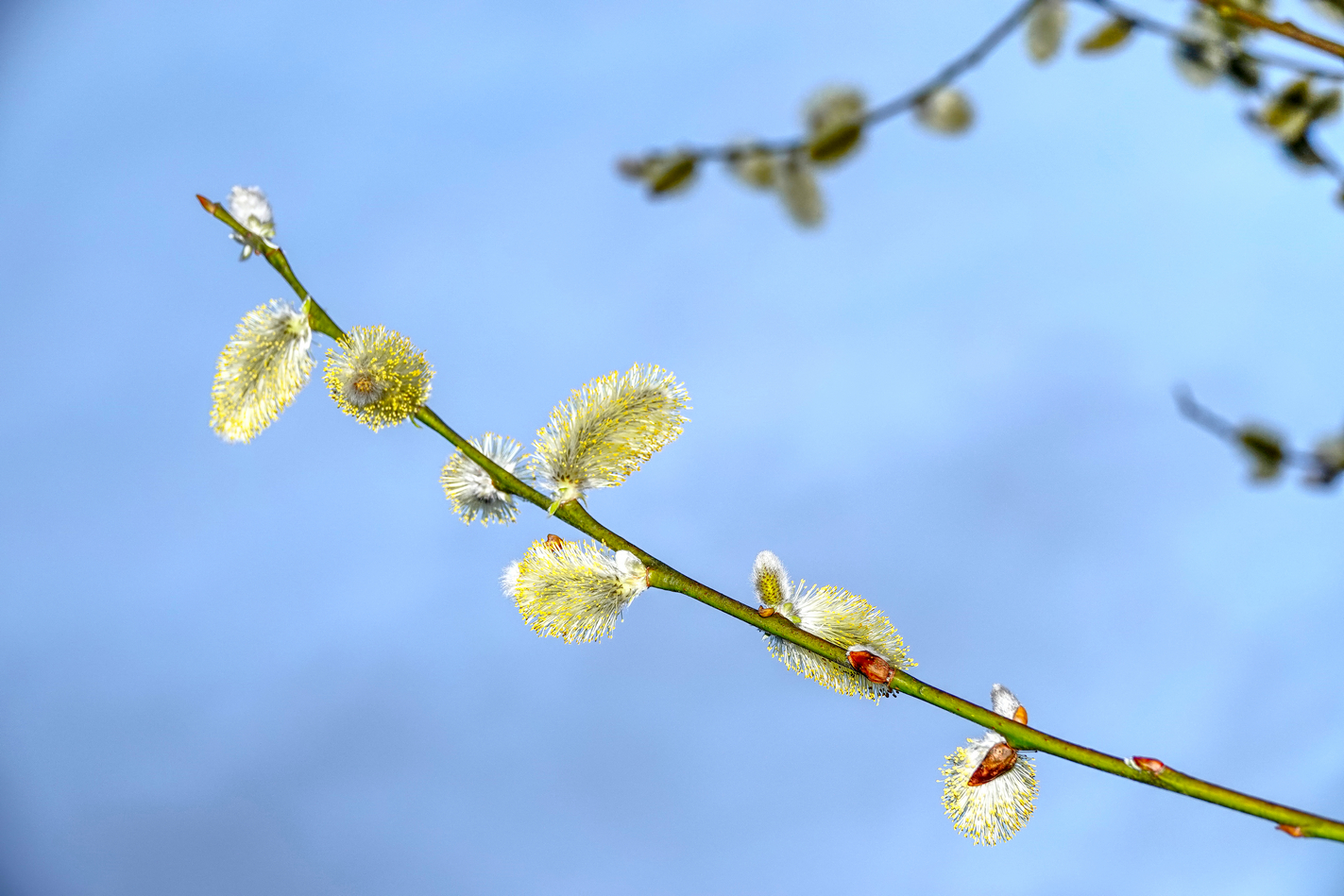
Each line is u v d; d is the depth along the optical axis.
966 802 1.08
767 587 1.08
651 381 1.08
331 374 1.08
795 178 1.13
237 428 1.08
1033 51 1.14
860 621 1.08
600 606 1.08
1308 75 1.14
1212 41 1.14
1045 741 1.06
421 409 1.08
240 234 1.08
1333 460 1.13
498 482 1.08
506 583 1.09
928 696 1.07
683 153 1.13
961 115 1.13
